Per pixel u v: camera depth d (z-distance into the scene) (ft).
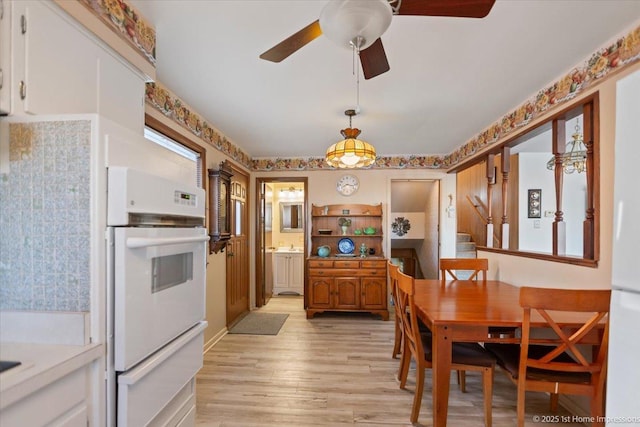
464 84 8.21
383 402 7.93
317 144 14.43
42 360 3.14
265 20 5.65
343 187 16.74
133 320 3.78
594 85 6.73
